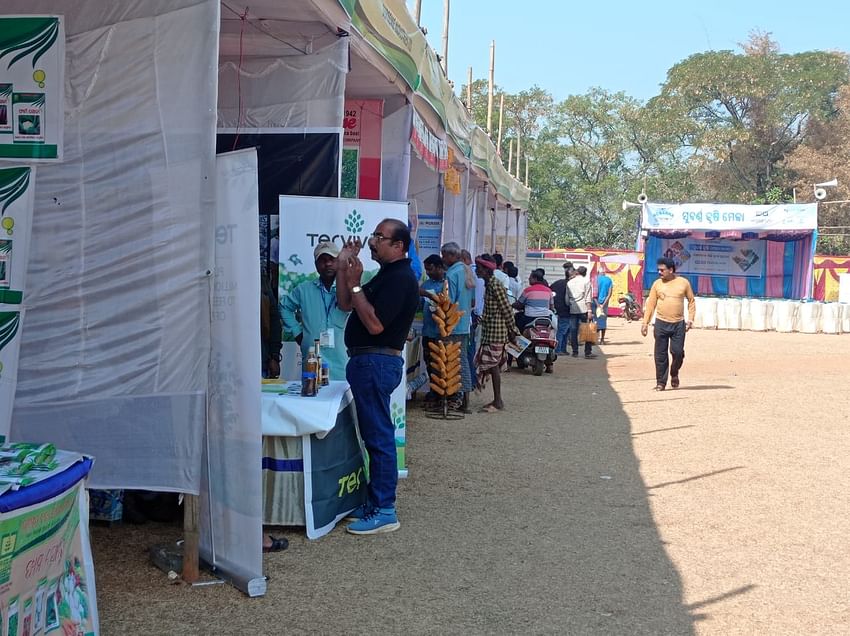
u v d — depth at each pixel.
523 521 6.18
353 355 5.75
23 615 3.02
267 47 7.03
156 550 5.00
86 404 4.62
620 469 7.97
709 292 34.59
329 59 6.93
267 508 5.63
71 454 3.62
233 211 4.48
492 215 20.12
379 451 5.79
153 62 4.54
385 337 5.68
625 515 6.44
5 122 4.62
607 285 23.16
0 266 4.63
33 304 4.63
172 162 4.54
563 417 10.80
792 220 31.16
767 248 34.09
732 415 11.30
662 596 4.83
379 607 4.50
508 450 8.62
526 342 11.43
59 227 4.62
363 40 7.20
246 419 4.53
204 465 4.75
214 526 4.76
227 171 4.50
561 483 7.35
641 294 33.28
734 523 6.31
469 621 4.37
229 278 4.53
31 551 3.07
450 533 5.83
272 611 4.38
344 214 6.70
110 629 4.07
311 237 6.65
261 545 4.59
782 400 12.73
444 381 10.45
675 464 8.26
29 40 4.59
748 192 54.06
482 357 11.20
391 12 7.96
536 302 15.45
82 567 3.57
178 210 4.54
